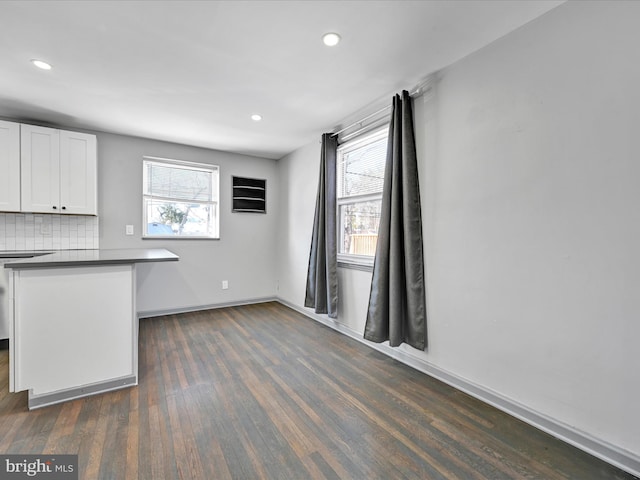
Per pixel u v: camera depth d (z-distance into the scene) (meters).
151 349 2.78
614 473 1.38
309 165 3.91
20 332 1.78
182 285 4.02
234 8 1.59
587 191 1.50
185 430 1.65
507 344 1.84
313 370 2.40
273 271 4.75
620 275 1.41
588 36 1.48
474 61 1.99
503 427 1.71
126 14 1.64
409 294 2.37
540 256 1.68
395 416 1.80
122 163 3.60
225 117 3.07
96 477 1.33
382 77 2.30
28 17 1.65
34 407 1.82
